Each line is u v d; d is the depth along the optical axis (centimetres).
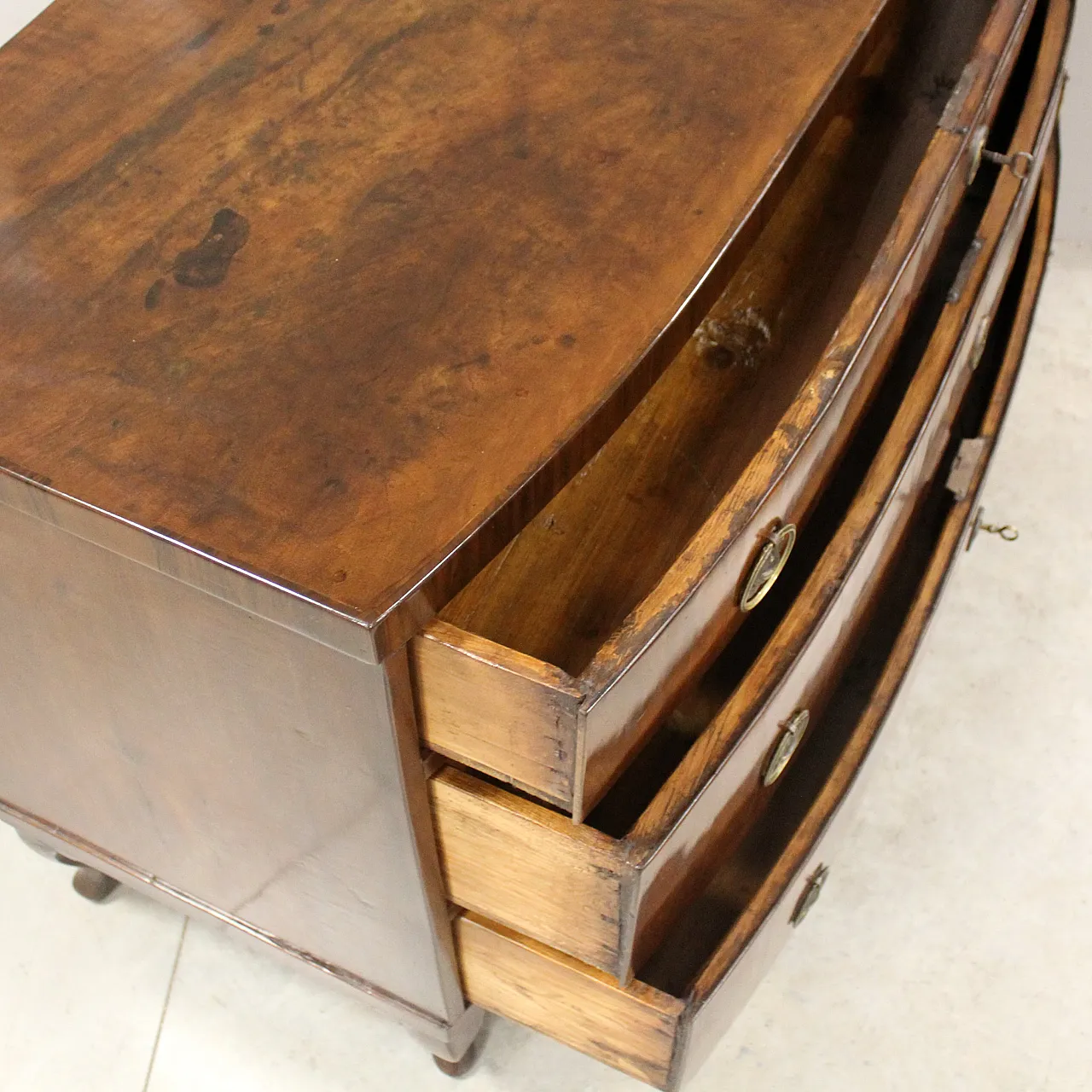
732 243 71
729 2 84
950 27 108
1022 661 130
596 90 79
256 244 71
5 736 90
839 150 103
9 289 69
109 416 63
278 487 60
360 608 55
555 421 63
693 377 93
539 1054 108
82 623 70
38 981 111
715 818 74
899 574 108
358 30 83
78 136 77
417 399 64
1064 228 164
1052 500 142
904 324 92
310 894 84
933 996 111
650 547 83
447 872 74
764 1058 108
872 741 92
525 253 70
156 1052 108
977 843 119
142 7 85
